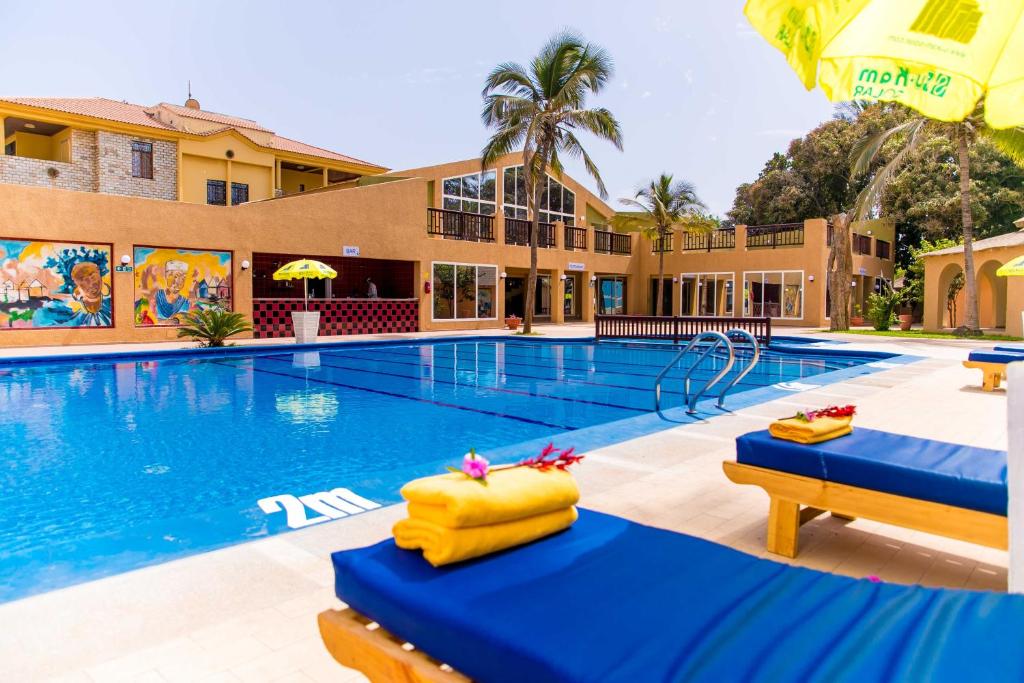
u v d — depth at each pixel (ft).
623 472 14.79
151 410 25.40
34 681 6.63
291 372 37.65
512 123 60.85
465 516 5.74
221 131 71.56
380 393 30.14
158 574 9.34
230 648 7.33
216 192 73.20
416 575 5.70
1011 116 7.57
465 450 19.13
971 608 4.83
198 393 29.63
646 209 85.56
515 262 78.23
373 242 63.26
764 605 5.02
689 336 56.29
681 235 92.12
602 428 20.33
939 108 7.67
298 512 12.67
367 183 74.49
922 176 99.71
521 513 6.22
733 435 18.97
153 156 68.33
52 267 46.37
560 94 59.41
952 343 52.37
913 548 10.58
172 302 51.67
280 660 7.08
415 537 6.05
